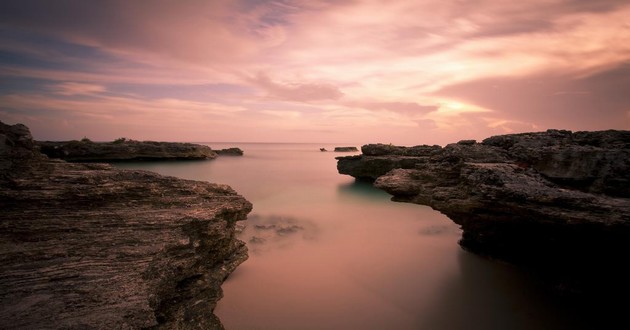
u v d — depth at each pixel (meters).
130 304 7.89
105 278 8.58
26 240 9.45
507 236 16.38
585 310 12.90
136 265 9.16
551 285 14.48
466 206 14.59
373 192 40.28
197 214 11.93
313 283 15.90
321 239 22.41
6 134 12.02
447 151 17.92
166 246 10.05
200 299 11.31
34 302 7.62
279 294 14.84
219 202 13.83
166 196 12.78
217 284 12.45
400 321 13.01
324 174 57.84
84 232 10.08
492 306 13.71
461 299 14.27
